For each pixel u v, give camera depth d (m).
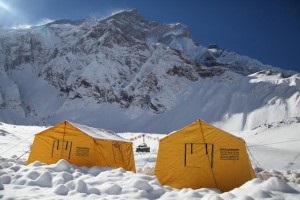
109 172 12.98
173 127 165.62
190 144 14.91
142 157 36.53
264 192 9.00
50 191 9.97
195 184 14.34
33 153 18.77
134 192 10.34
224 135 14.48
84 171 15.20
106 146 18.94
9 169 12.75
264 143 61.81
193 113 175.88
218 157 14.36
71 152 18.14
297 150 47.88
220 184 14.03
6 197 8.87
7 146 35.41
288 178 16.44
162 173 15.02
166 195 10.38
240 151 14.19
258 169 20.67
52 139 18.70
